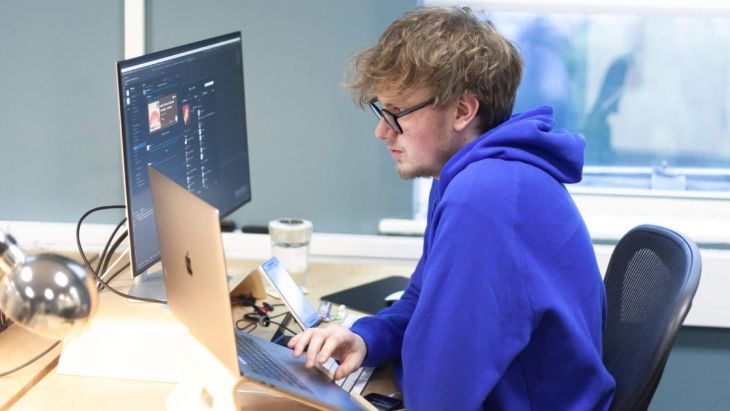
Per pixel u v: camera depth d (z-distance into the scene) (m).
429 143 1.45
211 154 1.91
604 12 2.42
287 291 1.74
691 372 2.58
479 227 1.30
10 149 2.40
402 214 2.42
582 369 1.36
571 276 1.37
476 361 1.29
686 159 2.57
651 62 2.51
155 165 1.68
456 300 1.30
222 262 1.11
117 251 2.24
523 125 1.40
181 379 1.36
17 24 2.33
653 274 1.57
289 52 2.34
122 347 1.50
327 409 1.26
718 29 2.48
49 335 1.06
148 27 2.33
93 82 2.36
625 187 2.60
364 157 2.38
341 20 2.32
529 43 2.50
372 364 1.56
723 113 2.54
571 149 1.44
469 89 1.42
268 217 2.42
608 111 2.55
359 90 1.49
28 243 2.40
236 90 2.02
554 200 1.37
